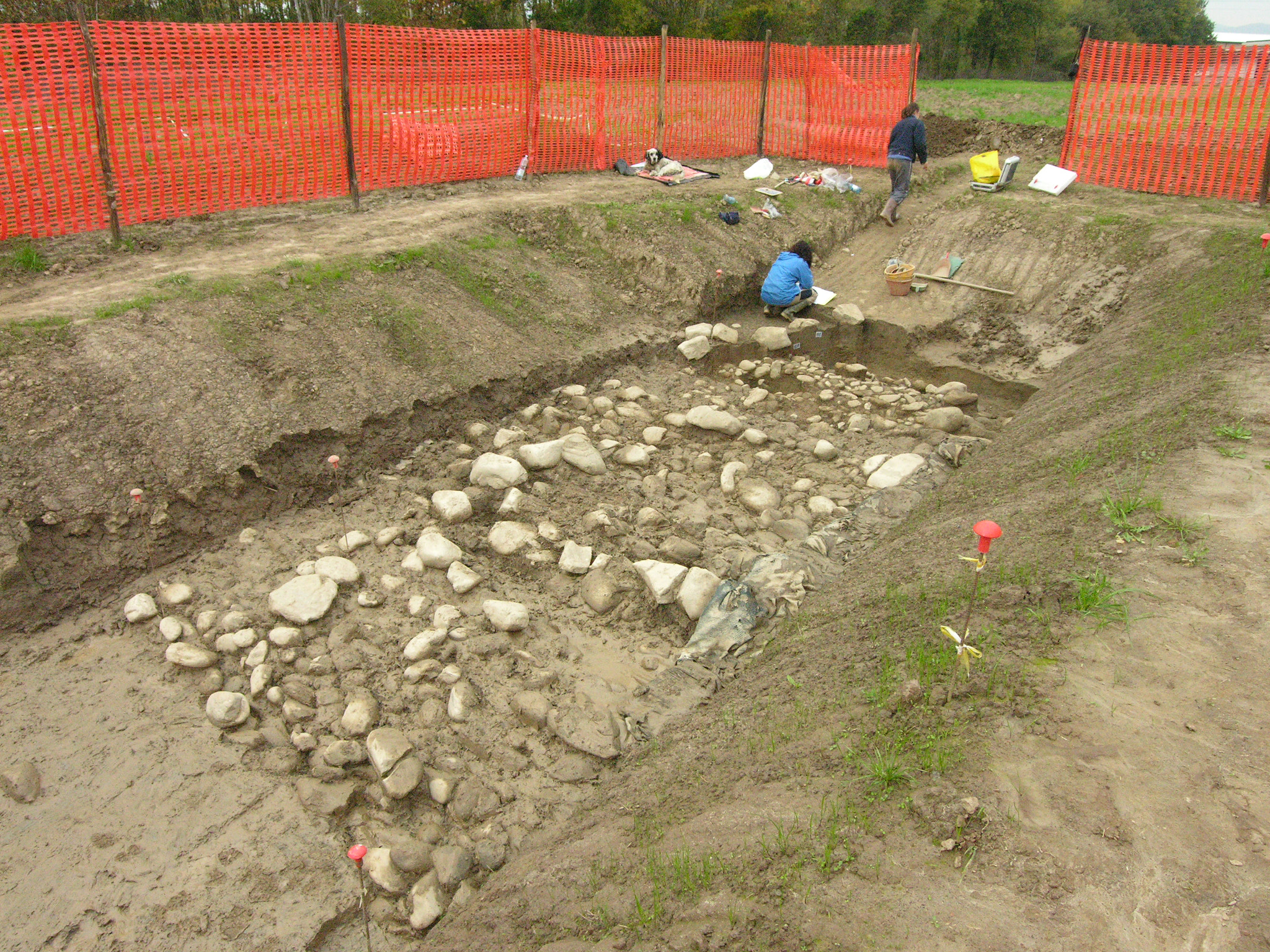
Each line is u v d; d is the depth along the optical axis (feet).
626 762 14.69
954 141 50.39
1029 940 7.93
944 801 9.54
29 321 20.39
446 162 36.32
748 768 11.87
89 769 14.21
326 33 30.25
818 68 44.91
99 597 17.52
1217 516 13.87
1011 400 29.60
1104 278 32.14
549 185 38.50
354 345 23.75
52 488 17.69
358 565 18.99
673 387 28.81
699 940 8.83
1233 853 8.54
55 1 59.62
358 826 13.92
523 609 17.66
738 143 46.26
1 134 24.26
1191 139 37.01
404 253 27.68
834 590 17.61
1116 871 8.49
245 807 13.89
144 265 25.12
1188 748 9.77
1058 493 16.58
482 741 15.15
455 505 20.57
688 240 34.78
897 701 11.43
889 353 32.99
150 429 19.36
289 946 12.01
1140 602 12.23
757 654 16.79
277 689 15.80
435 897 12.71
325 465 21.24
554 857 12.10
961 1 130.72
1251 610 11.73
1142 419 18.54
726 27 100.01
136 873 12.74
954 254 36.50
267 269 24.98
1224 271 26.91
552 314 29.43
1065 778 9.57
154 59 26.61
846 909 8.62
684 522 21.30
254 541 19.43
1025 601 12.95
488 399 25.30
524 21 84.89
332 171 32.30
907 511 21.47
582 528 20.63
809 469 24.02
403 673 16.31
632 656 17.47
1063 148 40.88
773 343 31.68
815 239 38.04
